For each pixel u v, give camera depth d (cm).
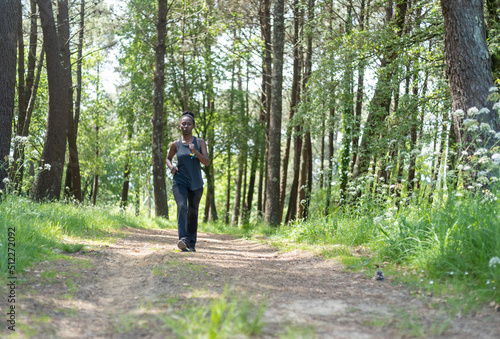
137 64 2212
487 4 930
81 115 2767
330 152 1988
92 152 2773
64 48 1508
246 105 2584
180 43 2136
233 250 713
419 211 506
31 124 2241
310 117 1270
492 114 590
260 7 1842
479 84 600
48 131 1177
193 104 2383
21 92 1455
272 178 1433
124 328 221
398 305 277
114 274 373
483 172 426
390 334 215
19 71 1443
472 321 234
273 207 1418
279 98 1462
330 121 1228
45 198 1087
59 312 250
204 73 2244
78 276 351
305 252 601
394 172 795
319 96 1230
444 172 476
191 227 565
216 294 290
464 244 356
